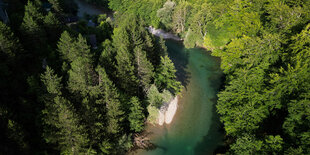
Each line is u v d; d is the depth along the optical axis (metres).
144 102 54.75
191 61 84.56
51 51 56.66
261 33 59.12
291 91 38.72
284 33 53.91
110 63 52.12
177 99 64.44
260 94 42.19
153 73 57.62
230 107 47.41
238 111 42.44
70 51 53.06
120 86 52.19
